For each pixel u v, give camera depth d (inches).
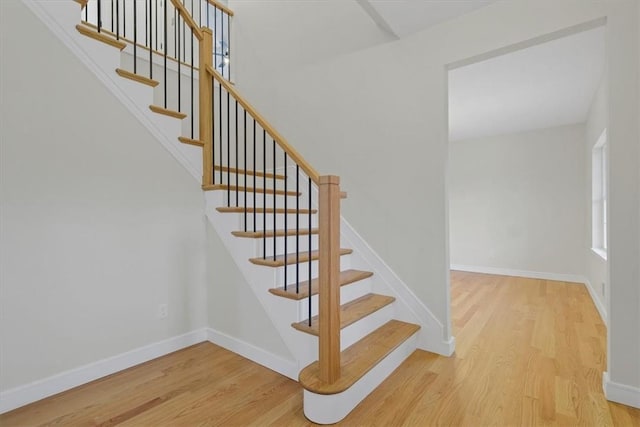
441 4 88.0
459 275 213.2
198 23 175.8
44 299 73.4
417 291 100.3
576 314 132.9
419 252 100.0
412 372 84.7
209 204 103.1
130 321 87.7
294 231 101.0
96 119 82.0
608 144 72.4
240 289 94.2
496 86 140.1
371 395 74.3
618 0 71.4
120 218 86.0
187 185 100.6
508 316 130.6
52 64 75.3
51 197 74.6
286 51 134.0
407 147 102.0
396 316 103.9
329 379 66.8
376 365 76.8
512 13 84.8
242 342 94.0
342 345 82.1
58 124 75.9
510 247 214.1
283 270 87.7
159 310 93.8
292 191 130.4
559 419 66.2
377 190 108.3
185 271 99.8
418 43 99.8
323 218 67.6
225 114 152.3
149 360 91.0
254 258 90.8
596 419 66.1
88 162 80.4
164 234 95.0
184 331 99.5
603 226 163.3
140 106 90.4
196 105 141.9
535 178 206.1
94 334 81.0
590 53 112.2
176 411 68.6
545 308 141.3
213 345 101.3
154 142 93.4
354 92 114.0
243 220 96.6
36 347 72.1
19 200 70.3
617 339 71.7
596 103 148.0
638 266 69.4
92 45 81.7
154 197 93.0
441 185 96.0
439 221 96.3
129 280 87.6
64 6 77.4
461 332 113.6
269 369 86.1
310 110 125.9
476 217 226.1
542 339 106.7
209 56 104.7
